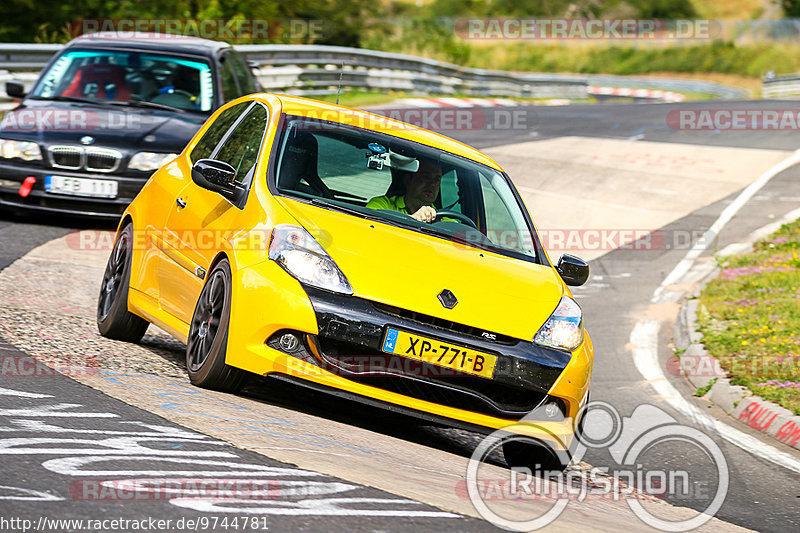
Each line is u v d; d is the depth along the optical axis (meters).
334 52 94.88
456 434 22.05
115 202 36.19
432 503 13.88
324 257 18.77
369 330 18.09
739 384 29.08
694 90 173.62
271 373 18.27
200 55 41.50
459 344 18.34
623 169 72.06
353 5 140.00
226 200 21.05
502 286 19.80
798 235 54.62
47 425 14.91
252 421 17.22
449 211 22.09
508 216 22.83
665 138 86.56
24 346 20.89
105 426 15.27
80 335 23.41
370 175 21.94
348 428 18.84
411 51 154.25
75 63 40.91
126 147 36.41
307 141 22.08
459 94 114.62
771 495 20.48
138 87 39.94
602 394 29.28
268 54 87.19
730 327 36.28
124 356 21.91
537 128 89.31
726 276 45.88
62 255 33.56
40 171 36.12
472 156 24.17
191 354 20.00
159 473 13.11
